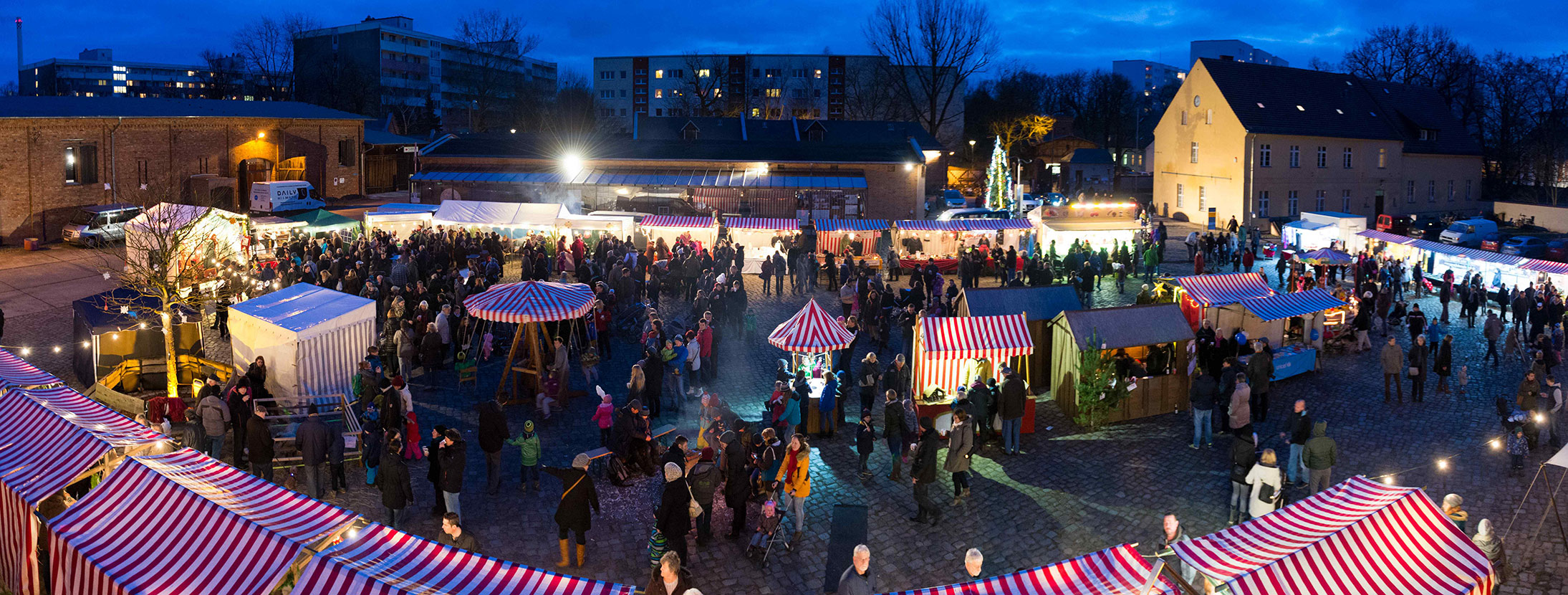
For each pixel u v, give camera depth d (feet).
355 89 334.24
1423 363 67.51
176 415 57.16
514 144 175.32
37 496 34.76
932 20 250.16
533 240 116.37
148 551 30.81
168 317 62.49
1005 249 126.62
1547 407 57.82
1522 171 233.14
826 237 122.83
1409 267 121.39
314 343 61.57
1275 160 179.83
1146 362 65.05
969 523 47.16
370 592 27.35
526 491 49.73
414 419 53.57
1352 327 82.94
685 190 161.38
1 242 129.49
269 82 319.88
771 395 63.41
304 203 157.48
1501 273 108.47
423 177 167.22
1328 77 197.47
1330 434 60.90
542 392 62.23
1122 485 52.03
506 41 345.31
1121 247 124.36
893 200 167.63
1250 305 74.33
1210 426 58.03
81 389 67.31
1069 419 63.36
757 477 49.01
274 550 29.55
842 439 58.59
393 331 70.28
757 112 361.30
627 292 90.48
